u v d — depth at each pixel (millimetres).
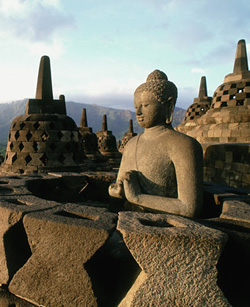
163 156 2572
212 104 9852
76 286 1740
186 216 2281
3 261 2051
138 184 2604
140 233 1531
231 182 6012
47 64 7512
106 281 1938
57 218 1832
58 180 3689
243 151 5609
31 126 6902
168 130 2707
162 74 2838
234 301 1771
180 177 2398
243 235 1701
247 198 2660
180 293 1493
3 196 2420
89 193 4105
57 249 1784
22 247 2197
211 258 1484
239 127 8141
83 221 1779
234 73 9445
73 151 7391
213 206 2863
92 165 9875
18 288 1944
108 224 1735
